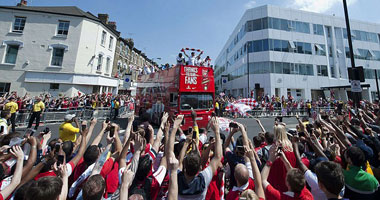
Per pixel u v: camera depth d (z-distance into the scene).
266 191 2.12
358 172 2.34
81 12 20.91
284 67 25.09
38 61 18.11
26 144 3.00
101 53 20.64
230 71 36.94
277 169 2.65
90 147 2.79
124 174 1.84
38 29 18.47
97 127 11.28
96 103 15.32
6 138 3.06
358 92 6.42
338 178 1.81
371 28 30.44
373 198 2.21
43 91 17.91
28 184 1.79
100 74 20.61
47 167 2.26
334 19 28.47
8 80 17.64
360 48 28.98
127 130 3.46
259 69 25.61
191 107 8.94
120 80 24.91
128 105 20.52
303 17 27.11
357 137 3.92
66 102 13.47
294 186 1.91
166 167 2.49
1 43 17.83
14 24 18.39
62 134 4.80
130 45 28.11
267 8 25.98
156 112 11.50
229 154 3.03
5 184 2.21
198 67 9.34
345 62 27.53
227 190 3.55
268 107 19.78
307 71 25.84
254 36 26.58
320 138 4.31
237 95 31.80
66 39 18.75
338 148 3.37
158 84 11.70
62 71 18.34
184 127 8.66
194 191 1.88
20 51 18.05
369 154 2.78
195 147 2.95
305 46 26.39
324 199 2.19
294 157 2.80
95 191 1.70
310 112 18.39
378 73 29.30
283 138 2.98
